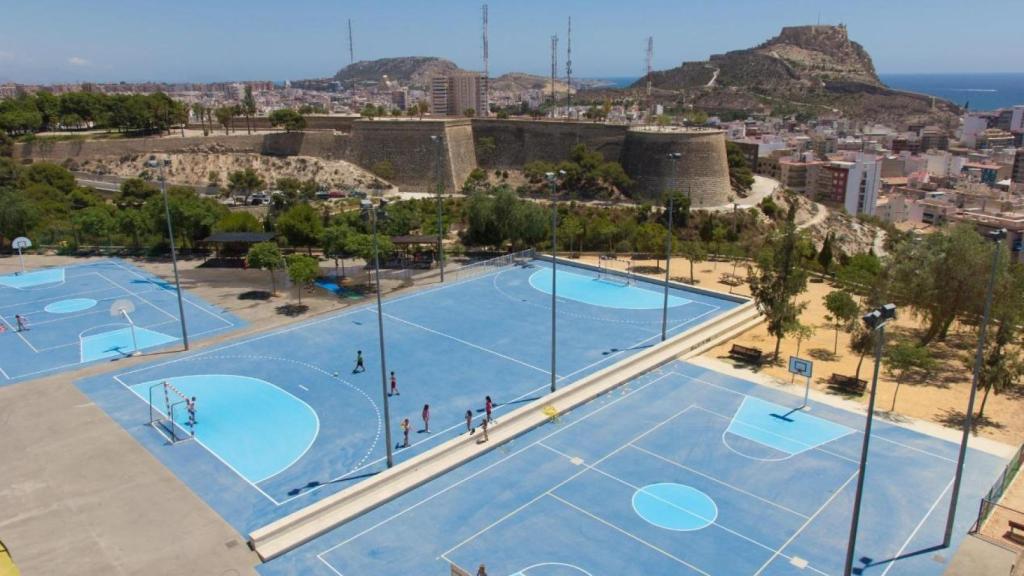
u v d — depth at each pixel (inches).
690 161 6003.9
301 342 2242.9
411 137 6712.6
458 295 2785.4
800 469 1486.2
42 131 7258.9
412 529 1288.1
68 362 2082.9
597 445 1601.9
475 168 7066.9
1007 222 6102.4
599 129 6673.2
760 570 1166.3
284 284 2923.2
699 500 1374.3
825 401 1825.8
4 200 3516.2
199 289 2861.7
